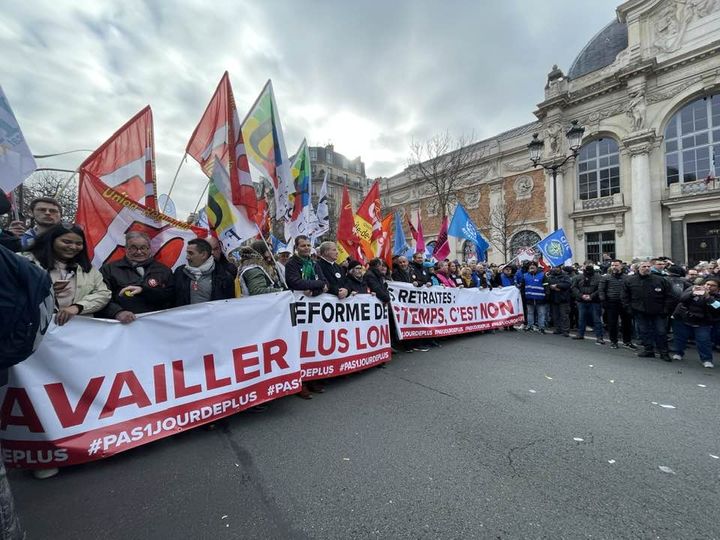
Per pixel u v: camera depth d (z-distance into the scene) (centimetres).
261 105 408
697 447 281
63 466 250
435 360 546
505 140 2548
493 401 376
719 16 1734
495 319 805
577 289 752
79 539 182
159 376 279
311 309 421
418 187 3070
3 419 229
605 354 604
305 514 202
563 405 366
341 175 4884
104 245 340
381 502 212
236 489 225
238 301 328
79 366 248
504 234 2347
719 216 1720
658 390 415
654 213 1903
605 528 191
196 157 370
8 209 193
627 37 2112
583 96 2133
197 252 330
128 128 367
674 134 1895
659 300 564
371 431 305
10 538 134
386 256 642
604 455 268
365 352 478
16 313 138
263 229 453
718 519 200
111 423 255
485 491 223
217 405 304
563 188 2225
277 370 349
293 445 281
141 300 310
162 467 250
